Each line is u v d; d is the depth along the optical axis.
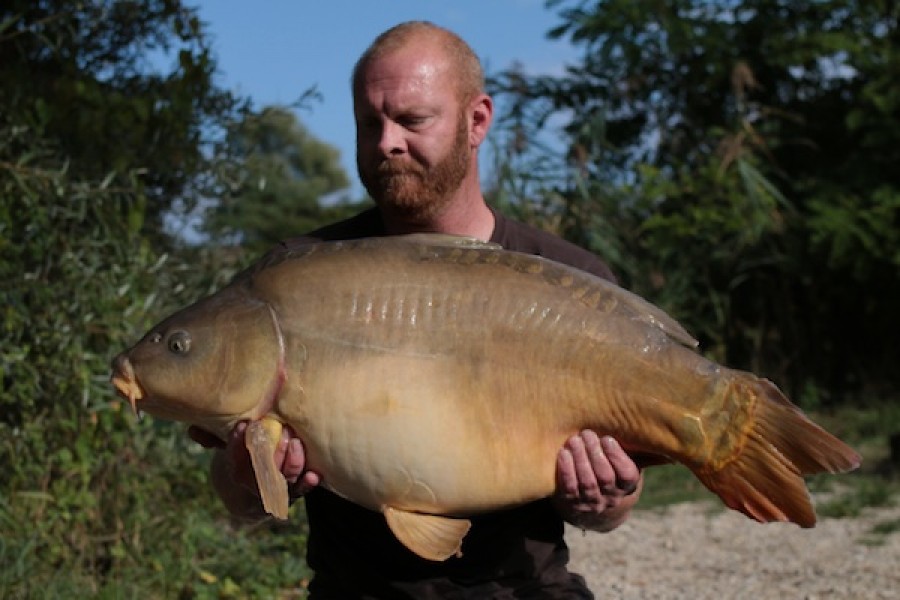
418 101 3.39
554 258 3.56
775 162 16.11
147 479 6.87
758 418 2.97
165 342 3.14
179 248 7.90
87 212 6.75
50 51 7.28
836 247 14.66
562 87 16.48
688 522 9.57
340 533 3.48
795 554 8.27
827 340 15.87
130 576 6.28
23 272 6.24
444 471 3.03
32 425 6.24
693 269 15.21
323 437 3.05
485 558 3.42
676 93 16.98
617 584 7.61
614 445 3.03
